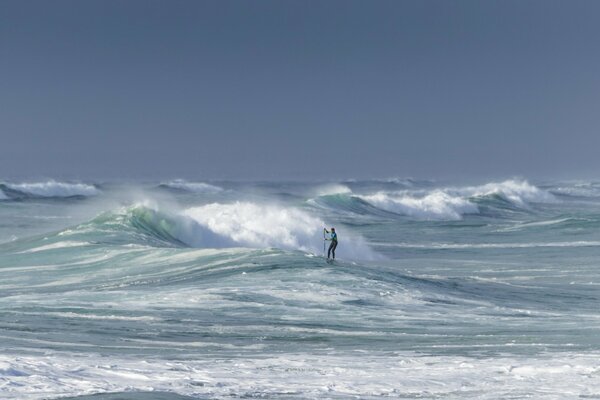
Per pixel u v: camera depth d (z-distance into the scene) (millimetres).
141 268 118062
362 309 81438
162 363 49906
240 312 78312
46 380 40406
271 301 84062
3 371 41594
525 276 126062
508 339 64625
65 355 53375
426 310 82938
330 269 104000
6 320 71500
